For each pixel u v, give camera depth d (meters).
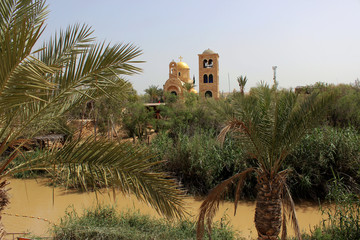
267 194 6.16
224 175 12.74
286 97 5.98
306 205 10.98
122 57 3.56
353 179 10.88
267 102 5.88
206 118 19.53
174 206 3.69
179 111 20.98
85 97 4.56
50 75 3.92
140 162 3.63
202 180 12.86
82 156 3.63
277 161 6.07
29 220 9.84
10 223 9.56
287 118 5.86
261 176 6.22
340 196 7.90
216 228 7.61
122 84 4.53
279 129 5.91
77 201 11.75
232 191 12.16
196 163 12.73
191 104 22.89
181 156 13.29
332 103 5.59
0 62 2.48
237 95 6.05
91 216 8.45
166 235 7.22
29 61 2.49
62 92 3.80
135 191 3.61
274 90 6.00
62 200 11.91
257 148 6.03
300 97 6.47
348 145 11.16
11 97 2.74
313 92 5.86
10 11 3.86
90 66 3.59
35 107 4.11
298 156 11.46
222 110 6.14
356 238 6.39
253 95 6.10
